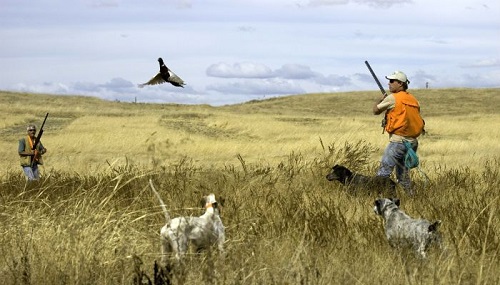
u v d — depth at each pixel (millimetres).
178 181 13164
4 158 30703
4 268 7547
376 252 7953
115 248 7727
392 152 13312
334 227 9078
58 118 54500
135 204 10266
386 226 8555
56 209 9508
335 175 13344
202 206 8273
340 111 92688
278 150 32688
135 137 36844
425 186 13477
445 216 9672
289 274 6824
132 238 8250
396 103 13266
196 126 48438
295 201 10805
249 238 8633
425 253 7820
